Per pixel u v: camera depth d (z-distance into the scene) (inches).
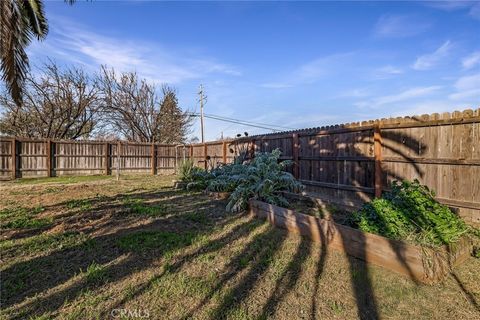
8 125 635.5
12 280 96.3
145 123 805.2
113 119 767.7
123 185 354.3
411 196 121.7
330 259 113.5
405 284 93.0
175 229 155.2
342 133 220.5
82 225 161.5
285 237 140.4
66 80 672.4
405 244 98.6
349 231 117.3
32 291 89.5
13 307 80.7
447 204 151.6
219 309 80.4
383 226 113.9
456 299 84.4
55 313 77.9
